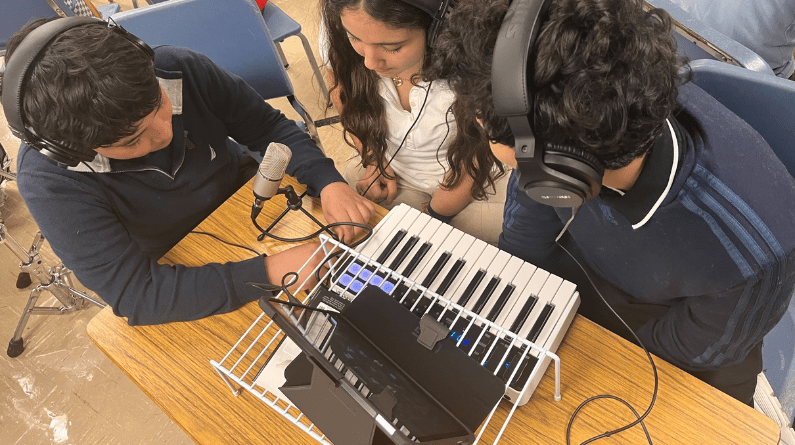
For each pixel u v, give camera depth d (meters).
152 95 0.96
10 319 2.14
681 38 1.40
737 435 0.89
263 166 1.10
